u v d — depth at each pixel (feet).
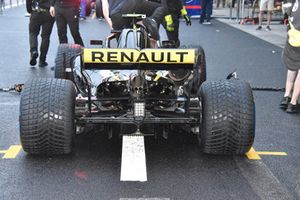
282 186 14.30
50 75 29.63
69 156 16.14
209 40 46.96
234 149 15.57
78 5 31.07
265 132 19.62
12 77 28.96
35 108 14.82
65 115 14.89
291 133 19.60
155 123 16.20
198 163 15.78
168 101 16.38
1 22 58.03
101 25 57.06
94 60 14.69
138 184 14.14
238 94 15.42
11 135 18.51
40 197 13.32
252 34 52.01
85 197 13.33
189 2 68.64
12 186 13.94
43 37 31.78
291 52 22.29
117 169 15.19
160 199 13.28
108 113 16.05
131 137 16.48
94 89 16.37
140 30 17.20
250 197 13.53
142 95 15.14
